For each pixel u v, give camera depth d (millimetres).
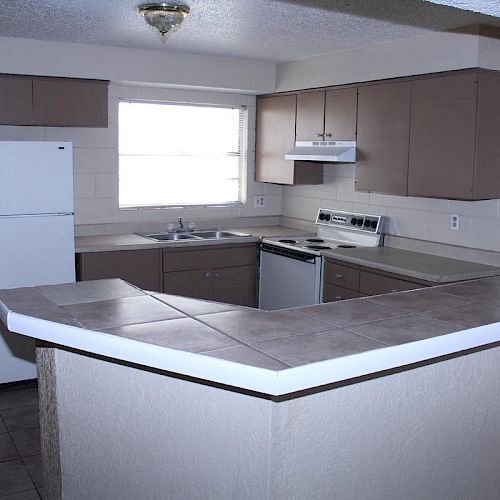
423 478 1961
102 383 1963
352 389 1719
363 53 4387
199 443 1743
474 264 4012
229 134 5715
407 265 3947
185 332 1720
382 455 1831
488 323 1848
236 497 1678
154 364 1592
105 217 5148
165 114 5359
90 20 3721
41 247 4172
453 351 1748
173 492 1837
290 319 1864
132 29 3984
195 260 4961
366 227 4848
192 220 5543
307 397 1625
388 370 1788
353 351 1562
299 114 5086
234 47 4559
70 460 2143
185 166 5531
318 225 5352
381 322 1842
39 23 3814
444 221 4305
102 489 2049
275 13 3434
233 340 1647
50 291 2227
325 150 4758
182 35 4137
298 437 1626
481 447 2129
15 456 3312
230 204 5742
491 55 3656
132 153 5246
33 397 4109
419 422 1913
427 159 3953
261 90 5312
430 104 3908
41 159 4098
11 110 4316
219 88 5184
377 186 4359
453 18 3453
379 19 3525
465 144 3699
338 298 4391
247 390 1600
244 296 5250
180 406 1770
